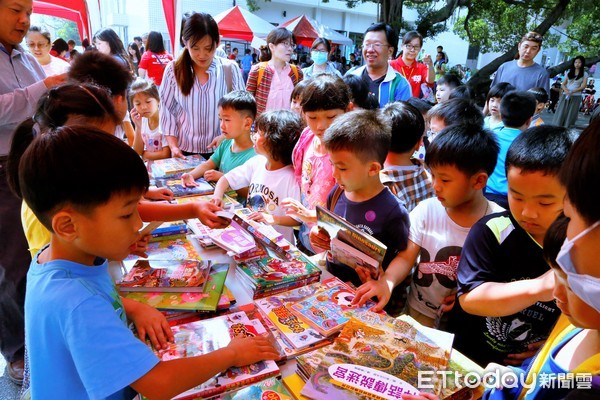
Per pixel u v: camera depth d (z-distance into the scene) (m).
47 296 0.83
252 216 1.90
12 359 2.07
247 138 2.61
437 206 1.56
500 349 1.31
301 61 15.00
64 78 2.02
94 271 0.92
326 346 1.07
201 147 3.16
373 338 1.08
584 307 0.60
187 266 1.41
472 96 3.94
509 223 1.18
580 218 0.54
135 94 3.17
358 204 1.57
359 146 1.41
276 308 1.24
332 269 1.61
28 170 0.78
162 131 3.19
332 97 1.84
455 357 1.05
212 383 0.94
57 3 7.48
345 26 22.28
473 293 1.14
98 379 0.77
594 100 14.30
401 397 0.89
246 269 1.41
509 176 1.10
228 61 3.21
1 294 1.98
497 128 3.27
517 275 1.17
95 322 0.79
